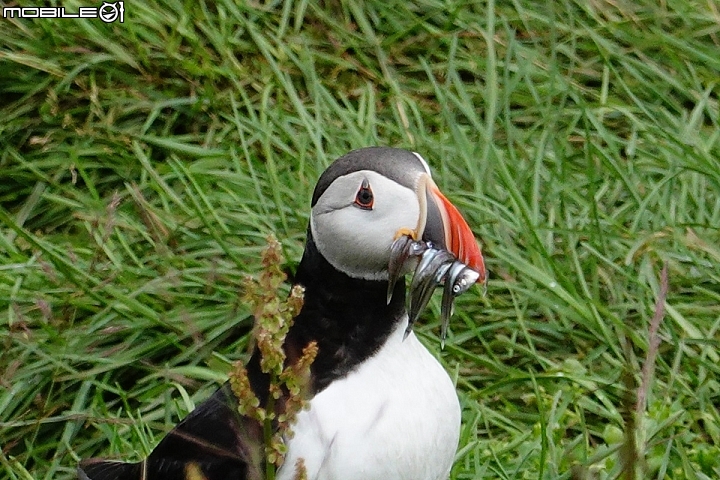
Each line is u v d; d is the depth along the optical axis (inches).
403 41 494.9
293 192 427.2
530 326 396.2
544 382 375.9
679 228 419.5
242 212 426.9
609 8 509.4
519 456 344.2
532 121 472.7
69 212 438.6
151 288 392.5
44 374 373.4
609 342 380.5
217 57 481.1
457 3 494.9
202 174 438.9
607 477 318.7
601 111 471.2
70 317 389.1
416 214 257.4
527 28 491.2
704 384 370.0
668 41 490.6
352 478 253.9
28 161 451.2
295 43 485.1
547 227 407.5
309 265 268.2
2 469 350.6
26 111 461.7
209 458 272.7
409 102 464.4
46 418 353.7
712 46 501.7
